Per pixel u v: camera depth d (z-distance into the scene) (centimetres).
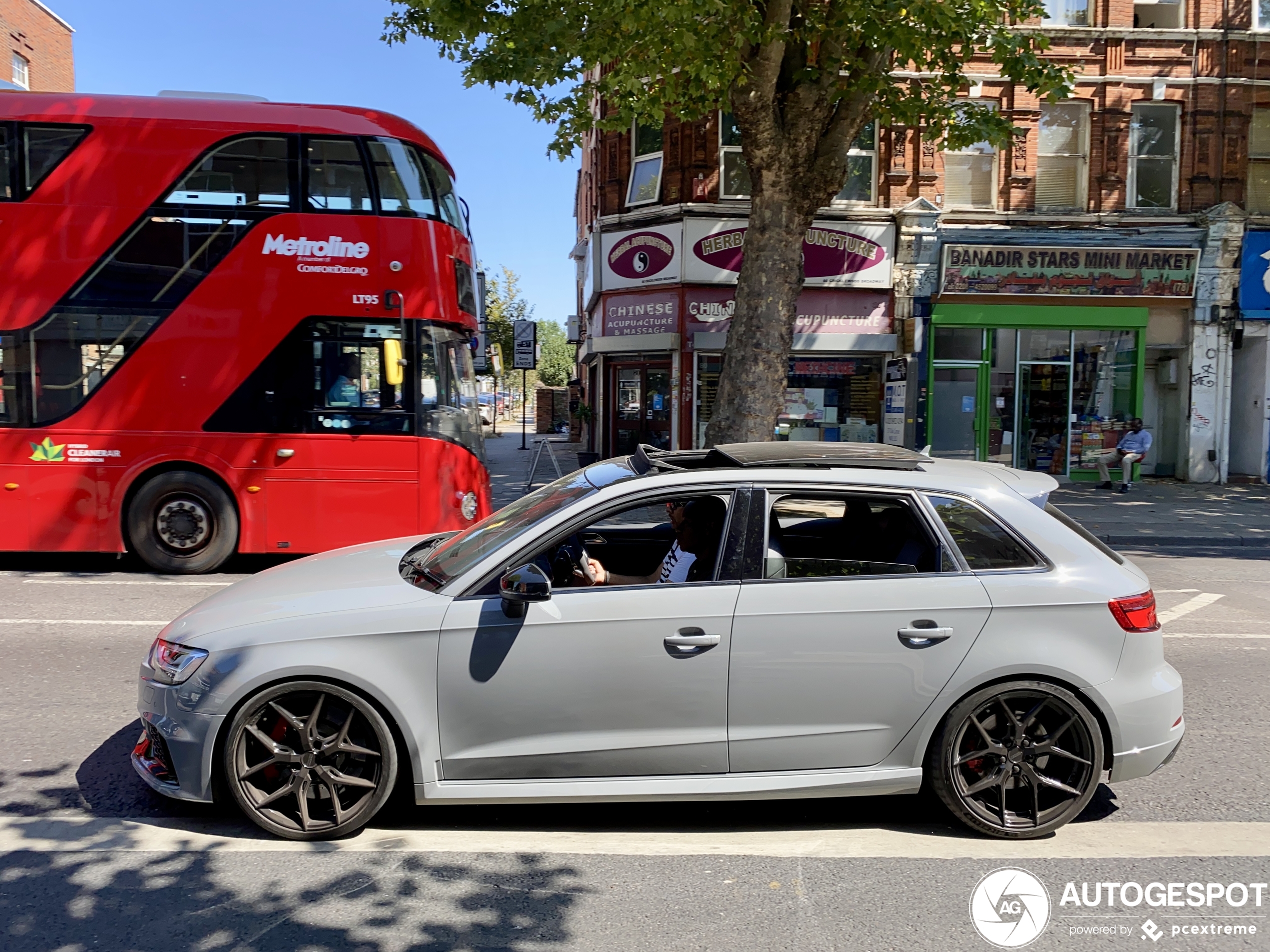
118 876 343
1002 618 380
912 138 1869
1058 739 387
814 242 1839
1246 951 309
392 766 371
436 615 370
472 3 1027
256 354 927
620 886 344
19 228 902
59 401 912
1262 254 1911
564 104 1238
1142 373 1947
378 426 942
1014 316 1900
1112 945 312
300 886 338
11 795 415
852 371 1903
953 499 400
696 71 1090
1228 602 920
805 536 413
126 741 480
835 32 1159
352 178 934
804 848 379
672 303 1833
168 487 924
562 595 377
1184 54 1903
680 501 393
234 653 367
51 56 2492
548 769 374
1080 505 1630
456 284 970
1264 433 1945
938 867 364
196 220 917
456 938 307
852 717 379
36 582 899
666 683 372
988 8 1091
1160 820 417
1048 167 1923
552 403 4088
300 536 939
